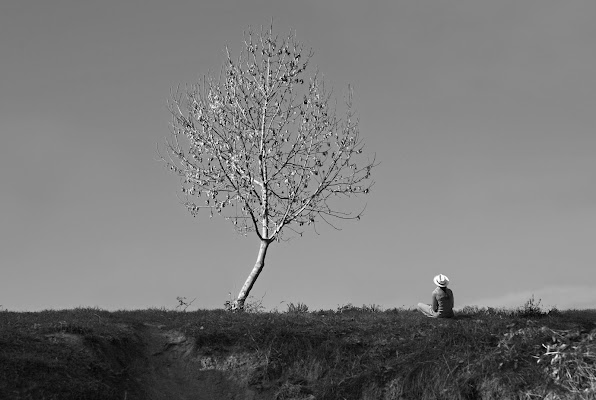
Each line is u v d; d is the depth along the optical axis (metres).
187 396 17.92
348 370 18.25
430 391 17.30
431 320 20.72
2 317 19.61
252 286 27.25
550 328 18.81
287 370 18.61
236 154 28.34
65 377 16.28
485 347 18.08
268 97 28.56
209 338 19.36
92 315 20.50
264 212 27.78
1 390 15.23
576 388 16.45
